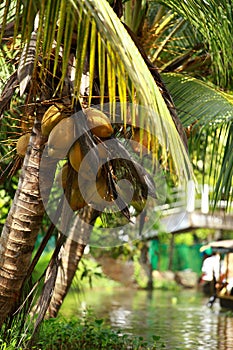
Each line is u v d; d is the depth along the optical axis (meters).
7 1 5.99
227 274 25.16
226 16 8.38
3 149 10.61
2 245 7.40
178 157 5.42
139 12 10.84
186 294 30.59
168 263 40.09
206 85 8.57
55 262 7.33
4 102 7.70
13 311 8.18
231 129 9.39
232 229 25.53
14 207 7.33
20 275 7.44
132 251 25.53
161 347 12.94
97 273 15.00
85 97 6.80
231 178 9.23
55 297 12.58
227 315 21.03
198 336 15.59
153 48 11.52
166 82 8.73
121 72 5.28
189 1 8.02
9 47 7.97
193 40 11.70
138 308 22.62
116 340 12.34
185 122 8.13
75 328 12.45
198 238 40.16
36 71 6.99
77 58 5.48
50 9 5.59
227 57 8.73
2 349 8.03
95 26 5.22
